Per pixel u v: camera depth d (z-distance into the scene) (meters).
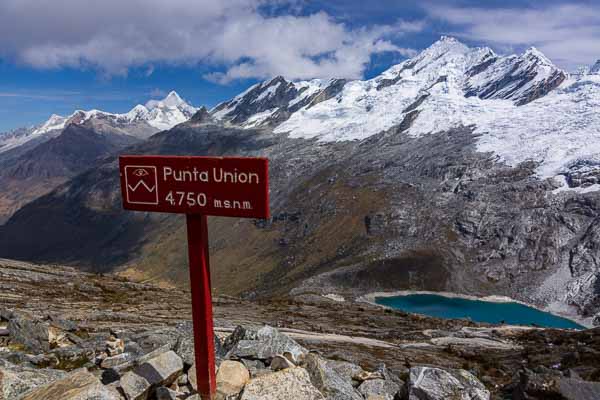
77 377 9.09
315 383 11.23
